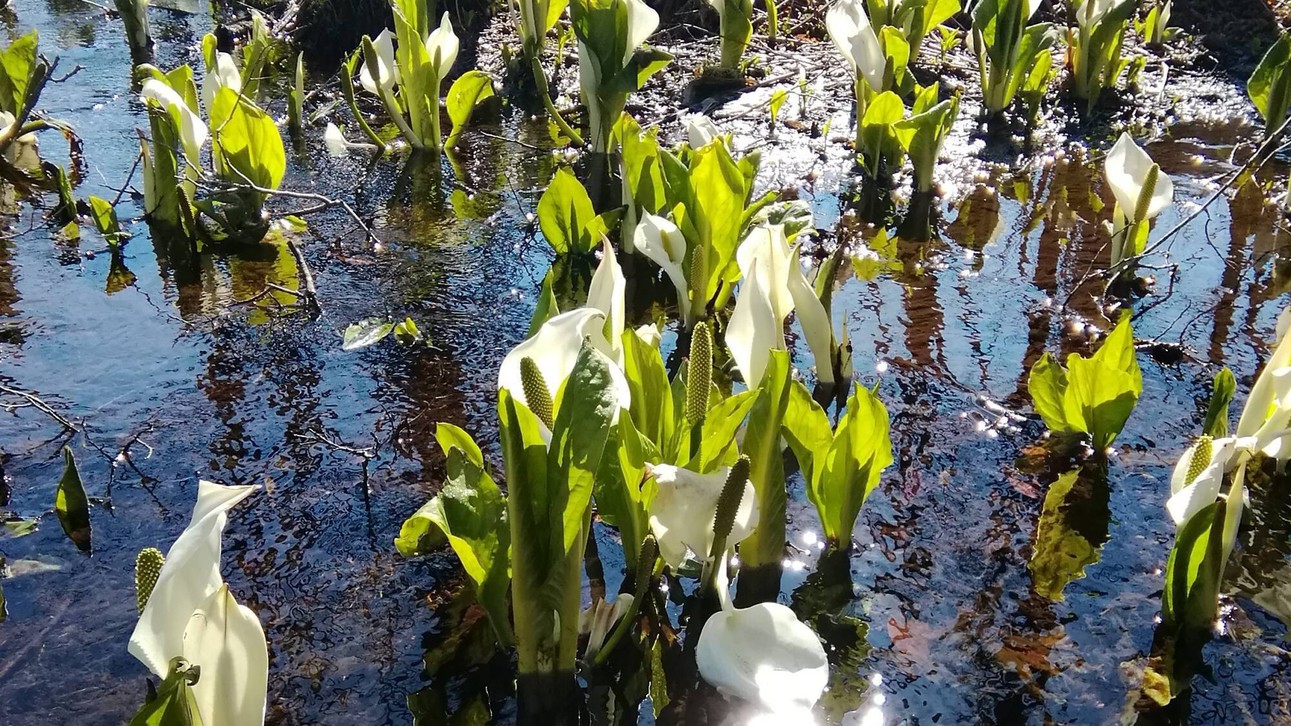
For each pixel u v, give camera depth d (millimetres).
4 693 536
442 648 570
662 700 542
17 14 2090
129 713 525
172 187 1173
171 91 1142
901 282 1044
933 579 621
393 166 1419
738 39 1657
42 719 521
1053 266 1079
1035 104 1501
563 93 1688
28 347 905
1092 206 1248
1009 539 655
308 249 1148
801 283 788
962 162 1400
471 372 874
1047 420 762
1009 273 1063
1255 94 1380
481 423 791
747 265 717
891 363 878
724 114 1562
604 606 583
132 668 554
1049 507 687
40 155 1402
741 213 948
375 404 819
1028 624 583
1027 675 546
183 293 1026
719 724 525
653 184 1104
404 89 1438
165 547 646
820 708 526
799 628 483
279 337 933
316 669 554
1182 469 611
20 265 1086
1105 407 729
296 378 861
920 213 1232
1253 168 1314
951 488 708
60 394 827
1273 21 1746
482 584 538
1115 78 1595
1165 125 1505
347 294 1030
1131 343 709
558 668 528
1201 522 544
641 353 604
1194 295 1007
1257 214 1206
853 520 636
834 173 1363
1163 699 528
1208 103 1576
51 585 613
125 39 1931
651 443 588
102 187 1300
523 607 504
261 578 622
